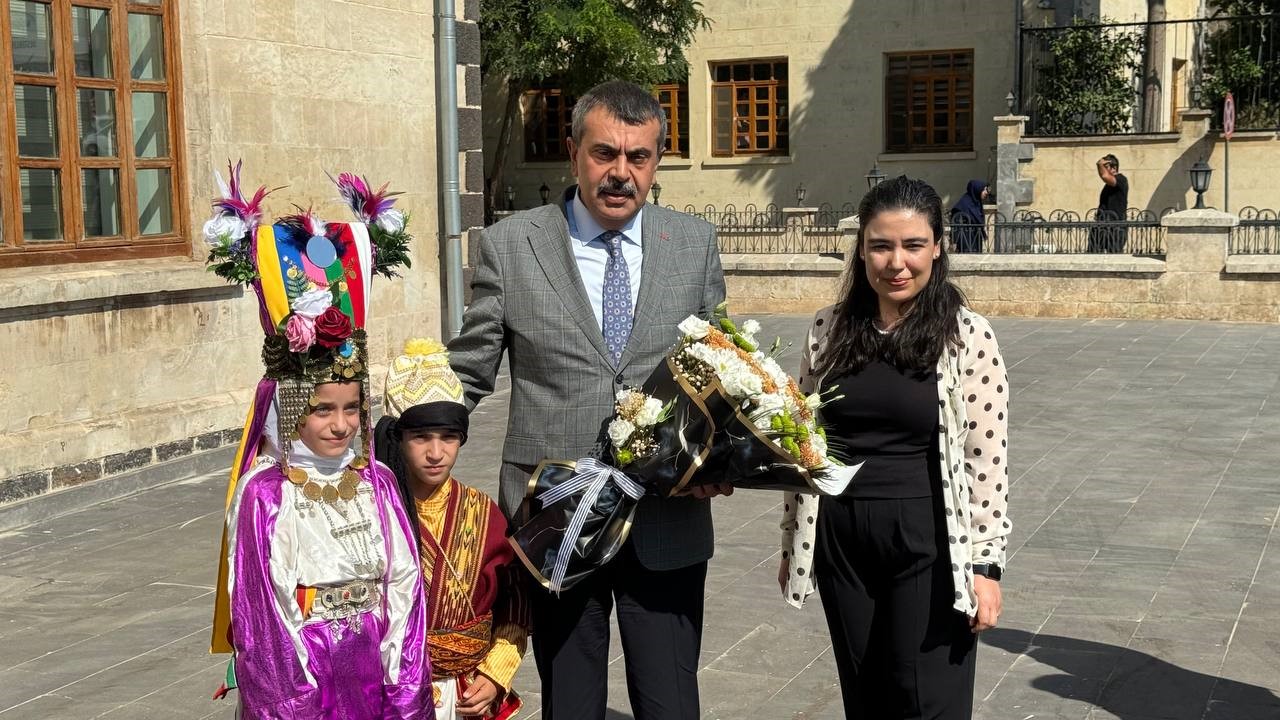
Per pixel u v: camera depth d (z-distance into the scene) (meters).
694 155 29.00
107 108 9.11
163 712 5.15
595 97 3.71
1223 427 10.23
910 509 3.58
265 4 10.39
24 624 6.24
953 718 3.61
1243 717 4.90
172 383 9.56
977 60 26.44
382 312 11.88
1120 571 6.73
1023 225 18.25
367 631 3.44
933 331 3.54
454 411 3.61
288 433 3.40
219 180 3.51
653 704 3.73
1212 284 16.58
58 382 8.59
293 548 3.35
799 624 6.04
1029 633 5.84
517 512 3.81
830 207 27.95
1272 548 7.09
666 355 3.80
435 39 12.53
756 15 28.12
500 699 3.83
